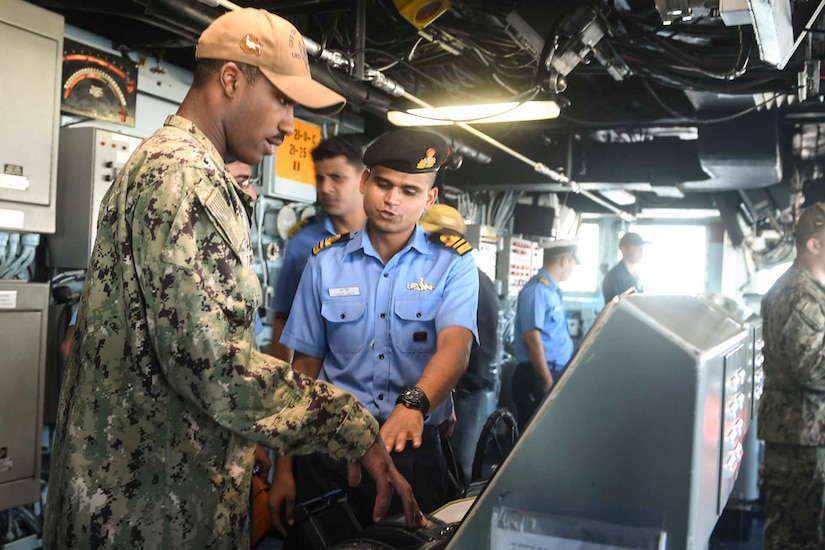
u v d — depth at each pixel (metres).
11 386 2.77
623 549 0.70
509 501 0.75
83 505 1.08
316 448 1.11
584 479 0.72
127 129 3.50
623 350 0.70
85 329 1.10
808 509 2.55
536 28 3.08
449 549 0.78
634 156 5.78
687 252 8.76
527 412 4.82
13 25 2.68
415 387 1.46
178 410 1.09
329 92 1.22
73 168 3.10
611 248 9.05
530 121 5.32
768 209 6.47
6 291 2.74
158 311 1.02
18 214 2.75
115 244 1.09
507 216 7.31
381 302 1.72
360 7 3.15
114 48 3.38
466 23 3.49
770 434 2.60
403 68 4.02
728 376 0.79
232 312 1.05
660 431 0.69
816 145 6.05
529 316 4.61
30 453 2.84
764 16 2.02
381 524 1.13
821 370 2.48
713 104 4.20
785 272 2.65
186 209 1.04
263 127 1.20
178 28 2.83
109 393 1.08
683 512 0.68
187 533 1.11
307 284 1.80
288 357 2.38
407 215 1.70
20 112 2.73
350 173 2.34
